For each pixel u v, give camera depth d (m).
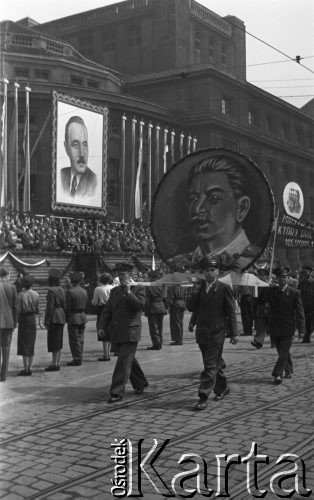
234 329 7.28
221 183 9.92
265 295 8.92
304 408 6.88
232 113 48.78
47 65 38.50
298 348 12.88
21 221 25.00
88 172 29.98
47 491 4.35
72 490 4.37
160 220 10.50
